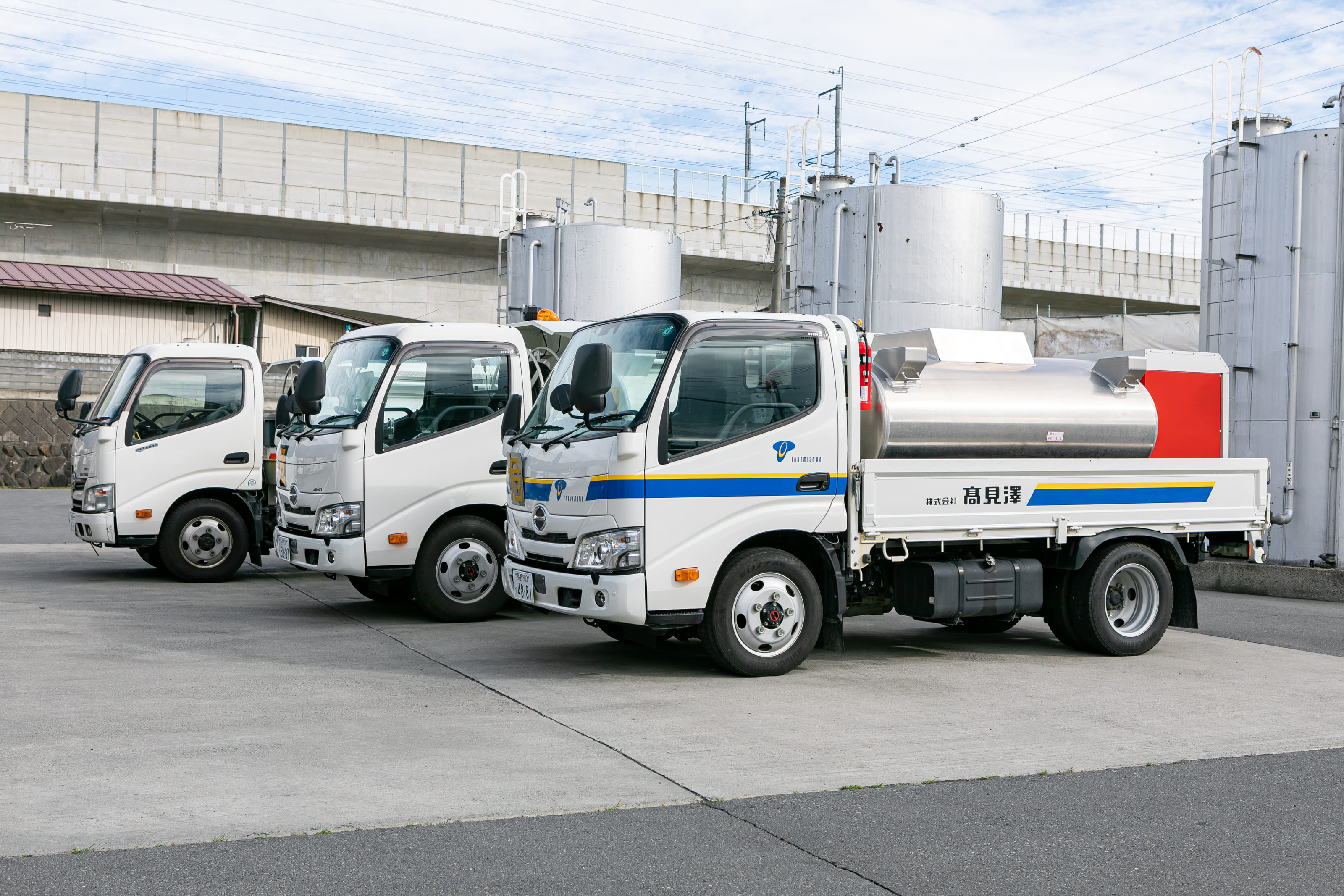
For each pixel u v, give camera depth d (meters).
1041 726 6.59
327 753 5.74
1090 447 8.88
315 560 9.96
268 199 45.84
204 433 12.86
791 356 7.86
